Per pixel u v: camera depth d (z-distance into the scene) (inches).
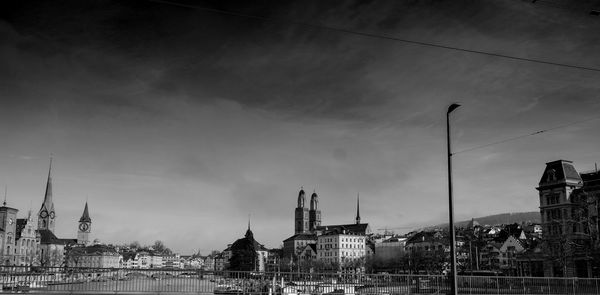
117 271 1875.0
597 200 4082.2
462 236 7017.7
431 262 6983.3
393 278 1985.7
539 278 2144.4
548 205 4899.1
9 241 7278.5
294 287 1975.9
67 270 1804.9
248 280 1895.9
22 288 1593.3
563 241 4188.0
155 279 1768.0
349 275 2055.9
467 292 2034.9
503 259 7165.4
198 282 1790.1
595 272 3944.4
